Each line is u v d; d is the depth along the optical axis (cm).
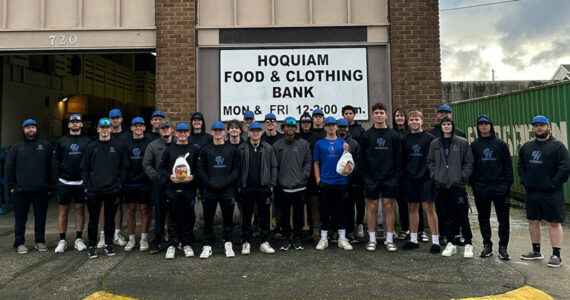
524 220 743
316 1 738
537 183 473
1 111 1008
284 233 554
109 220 537
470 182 521
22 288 414
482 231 508
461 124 1320
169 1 730
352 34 732
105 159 529
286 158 547
